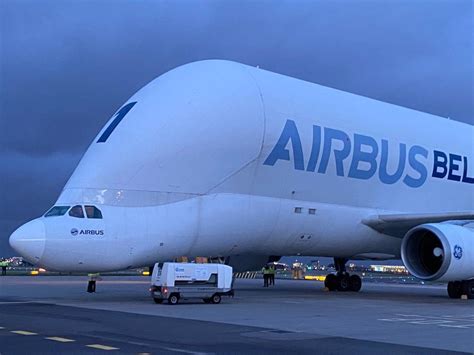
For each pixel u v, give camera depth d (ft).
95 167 58.90
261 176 65.77
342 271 87.51
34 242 53.06
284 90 69.56
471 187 87.76
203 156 62.23
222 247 64.69
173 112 62.08
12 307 51.75
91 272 58.34
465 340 34.47
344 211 72.79
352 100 77.30
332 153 71.00
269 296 72.69
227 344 31.45
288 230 68.80
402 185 78.54
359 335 36.14
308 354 28.84
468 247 65.46
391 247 78.74
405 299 71.20
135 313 46.88
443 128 86.89
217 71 66.39
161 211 59.67
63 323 39.37
